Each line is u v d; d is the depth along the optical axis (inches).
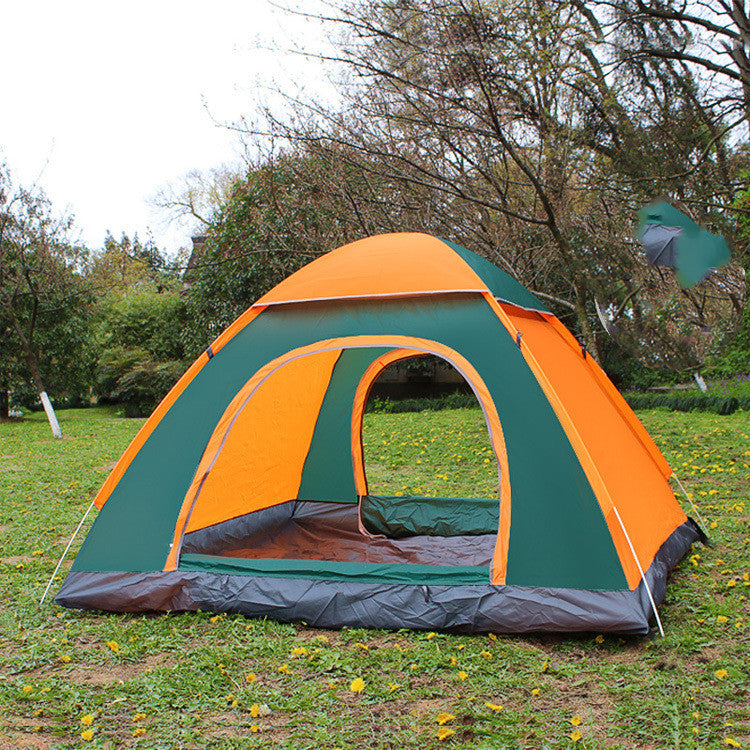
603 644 142.1
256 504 249.4
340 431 265.6
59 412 1084.5
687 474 319.3
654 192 328.2
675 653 135.7
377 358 258.2
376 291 172.1
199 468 170.9
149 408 947.3
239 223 639.1
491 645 142.7
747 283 404.8
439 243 186.1
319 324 172.9
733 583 170.2
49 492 335.3
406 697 122.0
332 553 225.0
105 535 170.6
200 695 124.2
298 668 134.9
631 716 112.3
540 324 196.9
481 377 159.5
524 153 329.7
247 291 655.8
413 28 300.0
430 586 152.8
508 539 150.1
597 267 358.0
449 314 166.7
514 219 373.1
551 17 300.4
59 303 735.7
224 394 174.1
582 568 145.1
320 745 106.9
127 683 127.6
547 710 116.3
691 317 389.4
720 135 343.6
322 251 409.4
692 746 102.4
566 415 153.1
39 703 122.0
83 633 153.6
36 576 194.2
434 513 253.1
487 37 293.9
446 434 491.2
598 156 339.3
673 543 183.8
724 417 492.4
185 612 161.9
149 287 1408.7
